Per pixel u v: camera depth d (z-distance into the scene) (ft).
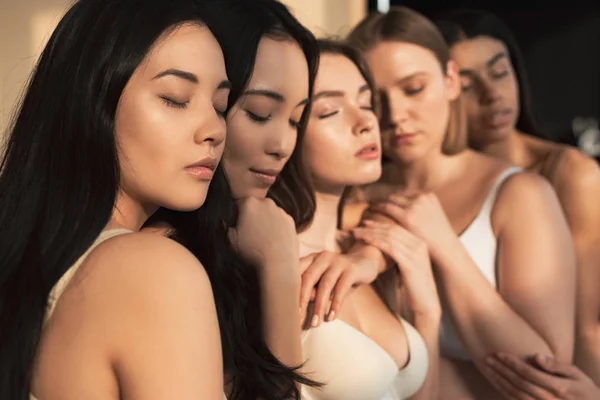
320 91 5.09
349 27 9.30
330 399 4.88
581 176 7.43
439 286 6.03
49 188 3.24
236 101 4.42
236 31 4.32
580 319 7.40
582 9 15.70
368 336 5.26
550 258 6.09
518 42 15.76
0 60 6.56
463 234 6.24
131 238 3.06
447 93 6.38
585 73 15.92
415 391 5.54
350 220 6.10
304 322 4.93
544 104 16.03
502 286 6.16
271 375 4.29
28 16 6.62
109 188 3.20
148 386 2.89
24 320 2.99
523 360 5.89
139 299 2.92
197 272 3.04
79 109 3.19
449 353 6.37
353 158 5.16
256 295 4.49
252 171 4.59
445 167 6.54
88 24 3.26
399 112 6.09
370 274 5.19
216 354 3.03
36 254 3.11
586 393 5.89
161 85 3.20
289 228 4.64
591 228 7.38
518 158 7.91
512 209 6.19
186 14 3.31
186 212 4.09
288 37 4.58
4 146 3.66
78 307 2.97
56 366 2.96
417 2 14.02
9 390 2.96
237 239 4.53
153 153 3.22
